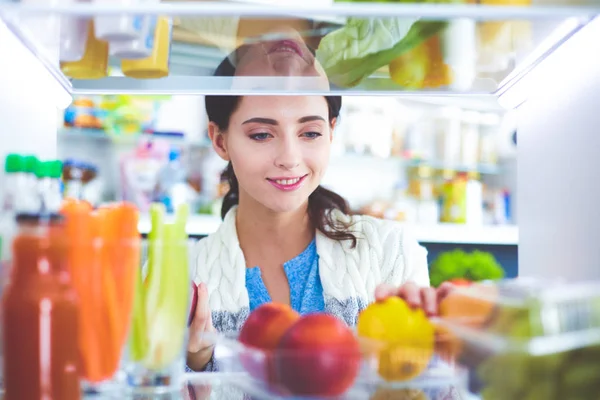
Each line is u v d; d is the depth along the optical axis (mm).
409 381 781
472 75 1113
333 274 1507
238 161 1437
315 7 781
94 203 2756
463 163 3395
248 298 1491
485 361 712
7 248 748
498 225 3318
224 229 1543
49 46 904
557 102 1053
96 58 956
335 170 3418
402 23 858
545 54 993
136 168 2887
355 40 935
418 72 1082
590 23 854
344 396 747
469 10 802
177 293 780
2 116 891
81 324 719
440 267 2852
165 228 781
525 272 1204
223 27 894
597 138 919
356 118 3287
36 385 666
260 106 1389
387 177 3457
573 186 1002
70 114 2934
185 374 906
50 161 844
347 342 741
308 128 1418
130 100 3029
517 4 851
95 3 781
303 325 751
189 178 3111
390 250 1549
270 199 1443
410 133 3404
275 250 1557
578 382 678
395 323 807
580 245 980
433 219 3236
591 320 686
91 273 731
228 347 842
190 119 3176
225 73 1092
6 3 755
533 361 680
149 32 859
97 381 745
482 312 732
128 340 760
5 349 675
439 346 784
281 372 729
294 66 1049
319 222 1537
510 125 3469
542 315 681
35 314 665
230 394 802
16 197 805
